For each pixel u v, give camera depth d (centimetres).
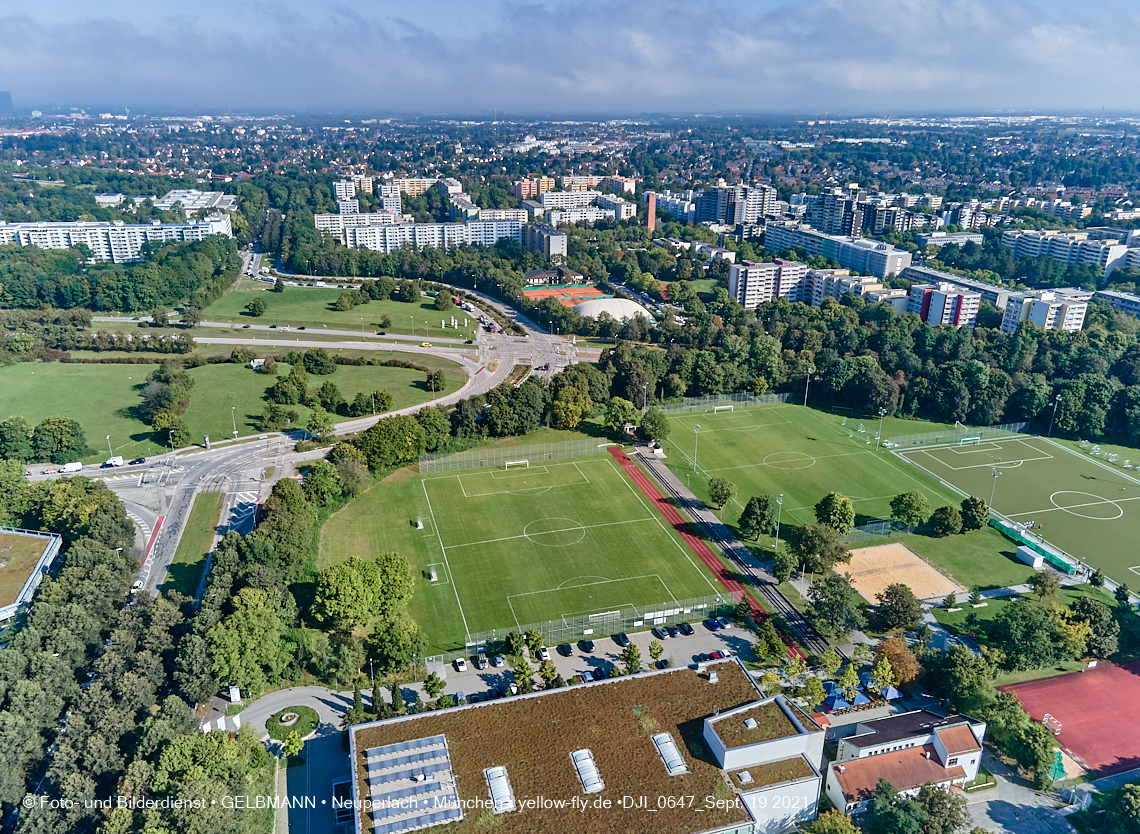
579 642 18100
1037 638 17262
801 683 16625
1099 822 13412
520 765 12938
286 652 16650
